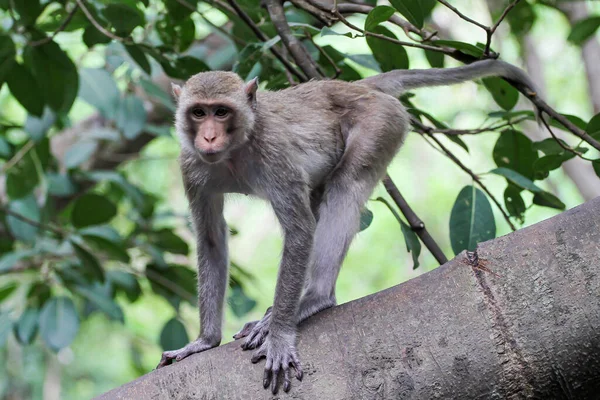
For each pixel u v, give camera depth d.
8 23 15.10
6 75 12.61
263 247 35.88
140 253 16.67
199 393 8.20
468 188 11.59
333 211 10.30
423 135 13.07
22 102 12.88
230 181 10.41
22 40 13.15
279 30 11.77
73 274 15.47
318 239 10.09
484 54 10.88
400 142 11.12
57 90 12.77
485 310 7.77
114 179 16.11
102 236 14.68
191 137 10.06
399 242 34.53
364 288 33.88
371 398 7.80
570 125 10.95
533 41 23.19
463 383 7.66
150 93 14.64
